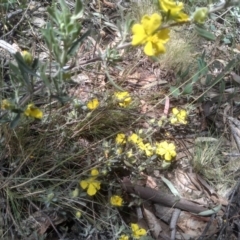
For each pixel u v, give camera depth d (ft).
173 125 1.29
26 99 0.82
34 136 1.09
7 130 1.01
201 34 0.71
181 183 1.20
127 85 1.35
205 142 1.28
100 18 1.42
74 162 1.09
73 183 1.05
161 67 1.41
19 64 0.73
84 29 1.42
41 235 1.01
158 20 0.65
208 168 1.23
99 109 1.13
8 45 1.10
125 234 1.05
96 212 1.07
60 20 0.69
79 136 1.15
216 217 1.14
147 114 1.27
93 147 1.11
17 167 1.04
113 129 1.19
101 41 1.41
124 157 1.08
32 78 0.77
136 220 1.10
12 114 0.87
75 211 1.03
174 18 0.66
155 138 1.26
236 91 1.41
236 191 1.18
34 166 1.04
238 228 1.13
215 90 1.40
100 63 1.18
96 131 1.16
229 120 1.35
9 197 1.01
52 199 0.97
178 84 1.35
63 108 1.11
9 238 1.00
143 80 1.38
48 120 1.07
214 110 1.36
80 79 1.27
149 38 0.66
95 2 1.52
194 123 1.33
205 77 1.40
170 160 1.18
